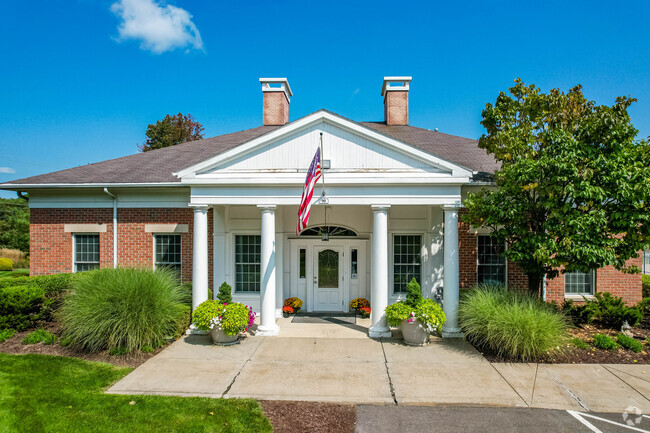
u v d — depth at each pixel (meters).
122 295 8.85
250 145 10.48
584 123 9.13
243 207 12.68
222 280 12.57
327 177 10.33
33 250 13.22
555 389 7.04
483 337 9.30
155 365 8.15
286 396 6.77
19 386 6.85
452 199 10.23
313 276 13.18
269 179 10.38
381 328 10.23
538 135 9.98
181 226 12.88
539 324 8.49
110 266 12.77
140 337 8.85
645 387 7.11
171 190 12.91
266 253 10.50
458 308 10.27
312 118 10.38
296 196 10.50
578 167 8.78
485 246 12.45
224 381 7.36
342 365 8.22
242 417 5.99
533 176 8.89
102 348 8.96
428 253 12.27
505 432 5.64
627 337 9.20
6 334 9.45
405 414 6.17
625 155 8.63
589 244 8.55
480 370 7.94
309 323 11.65
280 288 12.55
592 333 10.10
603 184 8.74
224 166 10.67
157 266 12.98
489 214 9.75
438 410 6.30
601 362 8.32
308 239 13.19
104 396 6.61
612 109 9.13
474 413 6.20
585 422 5.90
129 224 13.02
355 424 5.87
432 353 8.98
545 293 11.91
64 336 9.33
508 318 8.66
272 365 8.21
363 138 10.45
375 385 7.22
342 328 11.10
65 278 12.04
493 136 10.75
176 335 9.90
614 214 8.66
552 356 8.51
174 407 6.25
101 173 13.30
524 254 9.41
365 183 10.26
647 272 26.66
